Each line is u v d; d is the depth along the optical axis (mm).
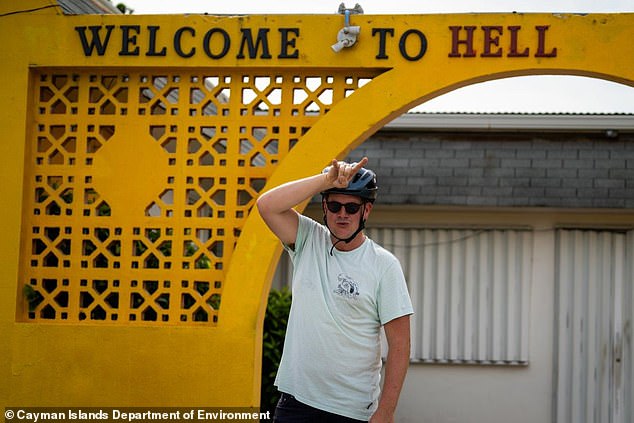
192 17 6332
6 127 6426
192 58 6305
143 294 6320
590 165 10438
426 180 10586
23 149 6406
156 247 6336
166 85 6434
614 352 10461
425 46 6133
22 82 6430
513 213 10672
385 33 6156
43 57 6422
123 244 6355
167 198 9172
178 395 6117
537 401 10516
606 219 10578
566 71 6086
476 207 10500
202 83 6414
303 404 4293
